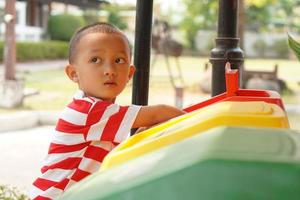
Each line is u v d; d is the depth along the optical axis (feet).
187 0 90.43
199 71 62.28
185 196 2.79
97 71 5.22
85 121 5.11
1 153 22.66
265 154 2.84
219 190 2.73
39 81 48.08
